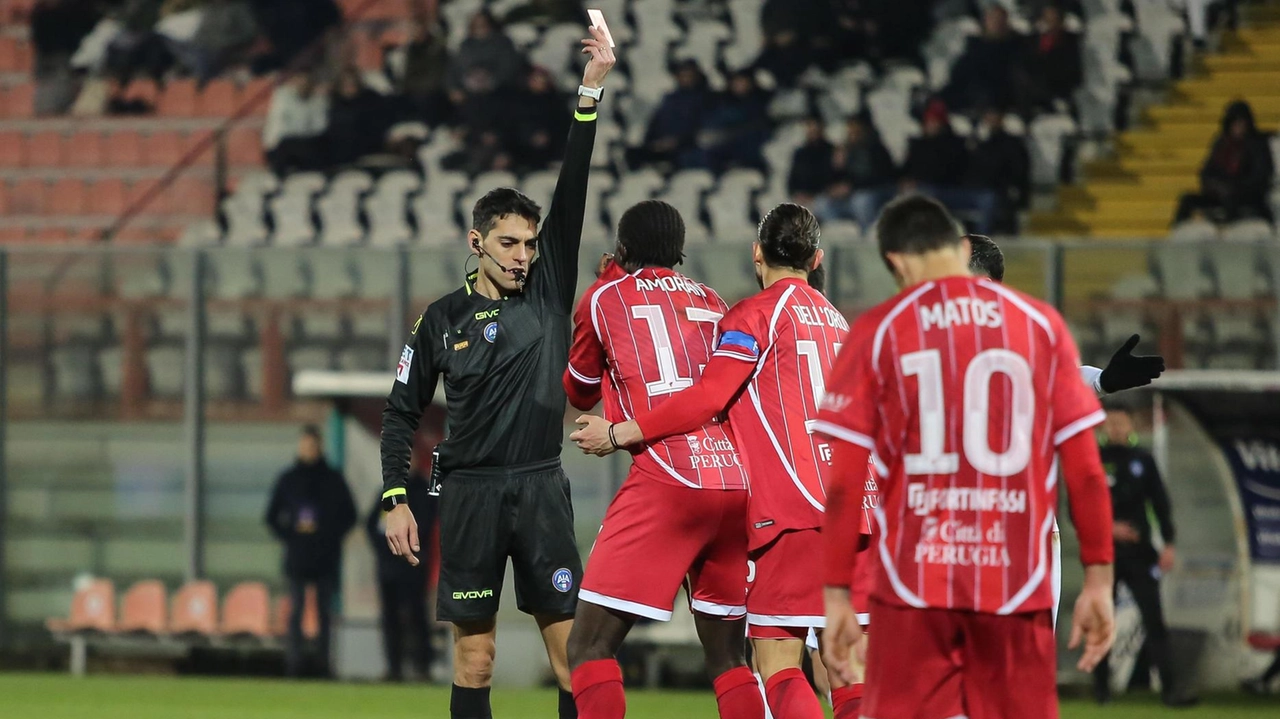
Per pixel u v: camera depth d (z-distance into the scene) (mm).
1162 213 52844
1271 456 37344
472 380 20688
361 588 44938
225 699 39062
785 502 18891
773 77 58125
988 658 13758
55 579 48031
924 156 51656
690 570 20094
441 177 57938
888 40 58844
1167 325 39094
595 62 20688
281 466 46281
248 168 60125
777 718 18688
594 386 20281
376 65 61656
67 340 48094
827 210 51031
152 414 47344
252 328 46562
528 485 20750
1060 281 39812
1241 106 48938
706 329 19922
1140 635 37812
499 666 43219
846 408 14008
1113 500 36031
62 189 63750
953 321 13938
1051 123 55469
